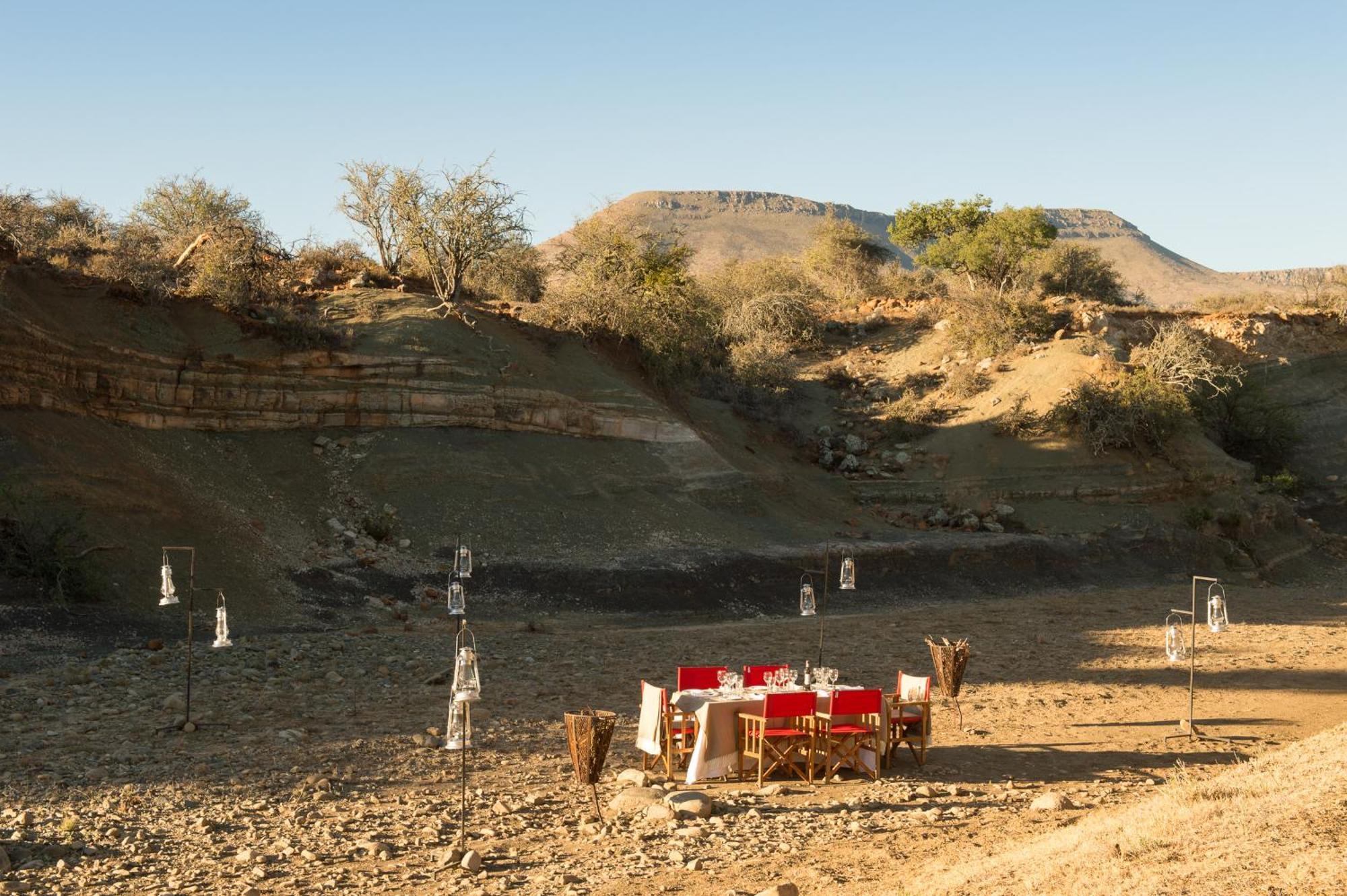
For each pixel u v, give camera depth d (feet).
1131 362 171.83
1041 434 160.04
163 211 187.62
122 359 96.53
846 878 29.25
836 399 188.65
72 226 129.08
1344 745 39.19
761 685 47.98
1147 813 29.58
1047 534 143.95
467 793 39.42
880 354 206.08
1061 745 50.96
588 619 90.99
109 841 32.45
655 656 73.15
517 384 122.72
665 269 179.42
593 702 57.82
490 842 33.53
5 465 77.15
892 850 32.63
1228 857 23.36
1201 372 171.53
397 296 129.18
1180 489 156.25
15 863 30.32
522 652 72.79
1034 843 30.53
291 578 86.63
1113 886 22.65
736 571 107.34
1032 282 253.85
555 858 31.94
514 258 192.75
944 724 55.57
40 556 70.38
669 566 103.14
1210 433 188.34
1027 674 72.54
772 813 37.50
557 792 40.01
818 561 115.14
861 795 40.47
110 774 40.24
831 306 243.19
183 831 33.88
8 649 60.70
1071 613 107.04
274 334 110.22
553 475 116.57
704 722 42.19
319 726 49.42
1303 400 200.95
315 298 126.31
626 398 131.44
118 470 86.22
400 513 103.60
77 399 91.20
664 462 129.08
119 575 74.90
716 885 28.89
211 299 110.93
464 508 106.22
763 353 183.01
